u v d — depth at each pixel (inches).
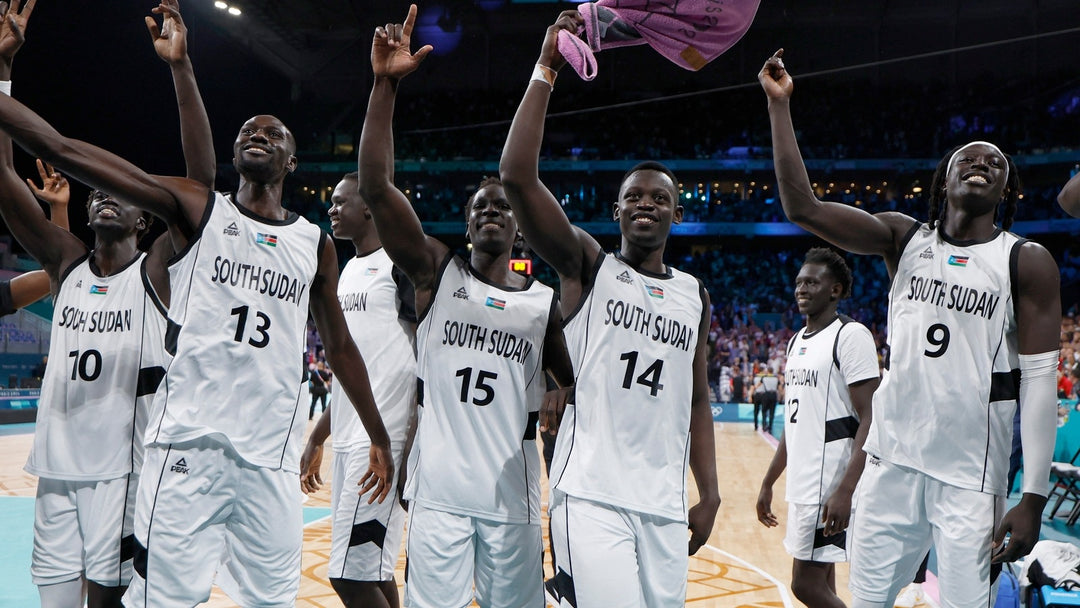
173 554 108.5
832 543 152.7
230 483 113.3
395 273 150.7
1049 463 106.9
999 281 110.1
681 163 1074.7
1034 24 1014.4
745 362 924.0
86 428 130.5
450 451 116.2
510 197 105.3
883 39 1083.9
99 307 134.5
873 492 117.3
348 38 1074.7
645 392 109.7
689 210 1107.3
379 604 148.7
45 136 103.6
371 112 111.7
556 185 1154.7
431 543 114.2
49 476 130.0
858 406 149.6
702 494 117.7
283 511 117.4
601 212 1131.9
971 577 108.7
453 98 1162.6
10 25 120.6
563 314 113.3
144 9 703.1
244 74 1053.2
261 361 115.3
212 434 110.9
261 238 117.2
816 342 159.5
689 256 1169.4
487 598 118.8
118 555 128.3
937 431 111.7
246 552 116.7
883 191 1098.7
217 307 113.3
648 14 106.3
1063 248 1022.4
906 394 114.6
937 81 1078.4
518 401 119.2
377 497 136.2
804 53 1107.9
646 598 109.1
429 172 1127.6
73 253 139.9
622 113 1164.5
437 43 1155.9
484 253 122.2
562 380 126.4
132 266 137.3
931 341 113.3
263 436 115.3
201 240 113.6
